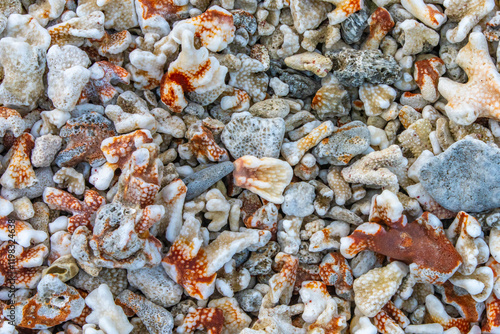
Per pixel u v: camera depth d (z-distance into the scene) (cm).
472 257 35
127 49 37
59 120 36
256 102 38
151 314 35
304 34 38
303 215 37
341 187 37
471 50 36
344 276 36
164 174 36
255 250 37
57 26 36
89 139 36
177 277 35
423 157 36
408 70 38
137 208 35
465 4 36
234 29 37
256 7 38
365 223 36
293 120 38
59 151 36
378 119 38
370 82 37
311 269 37
